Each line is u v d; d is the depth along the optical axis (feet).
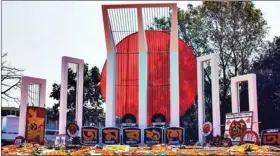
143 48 91.76
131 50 104.58
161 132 84.17
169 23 140.56
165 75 102.89
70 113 155.63
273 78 131.64
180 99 106.63
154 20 140.15
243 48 141.59
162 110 101.81
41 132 88.38
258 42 140.46
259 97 131.95
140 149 60.75
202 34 145.28
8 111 143.54
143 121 88.63
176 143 83.66
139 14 89.76
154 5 89.66
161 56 103.65
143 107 89.35
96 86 167.84
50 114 161.27
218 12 141.38
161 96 102.27
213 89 87.15
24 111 88.43
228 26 141.49
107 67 94.38
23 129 87.35
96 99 168.66
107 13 92.17
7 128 109.60
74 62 96.17
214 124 85.10
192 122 148.25
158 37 103.91
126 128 85.10
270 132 69.15
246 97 130.21
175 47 92.17
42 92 94.68
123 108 103.55
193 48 148.46
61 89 93.45
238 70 143.64
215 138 80.79
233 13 140.05
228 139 78.28
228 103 142.41
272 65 133.80
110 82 93.61
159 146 65.77
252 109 81.05
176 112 89.45
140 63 91.56
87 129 85.61
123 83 104.32
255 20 139.03
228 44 142.82
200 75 90.89
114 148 60.03
